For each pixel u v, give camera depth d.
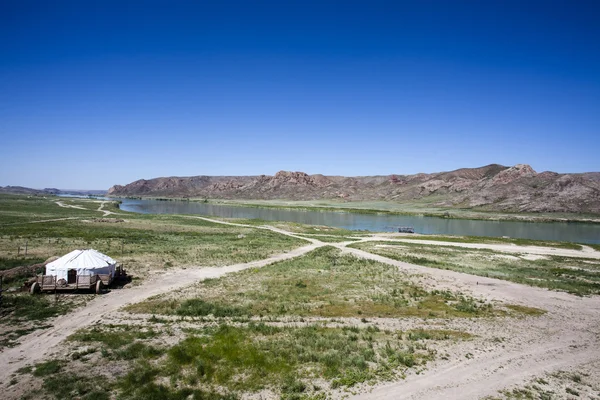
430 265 45.12
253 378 14.82
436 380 15.06
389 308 26.06
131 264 39.41
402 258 50.31
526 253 60.53
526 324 23.16
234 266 41.28
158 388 13.67
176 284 31.58
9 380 14.12
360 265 43.81
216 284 31.92
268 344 18.22
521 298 29.70
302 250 57.28
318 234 86.75
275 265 42.69
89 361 16.03
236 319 22.62
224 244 60.75
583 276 41.38
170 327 20.80
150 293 28.33
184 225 92.12
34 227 68.06
